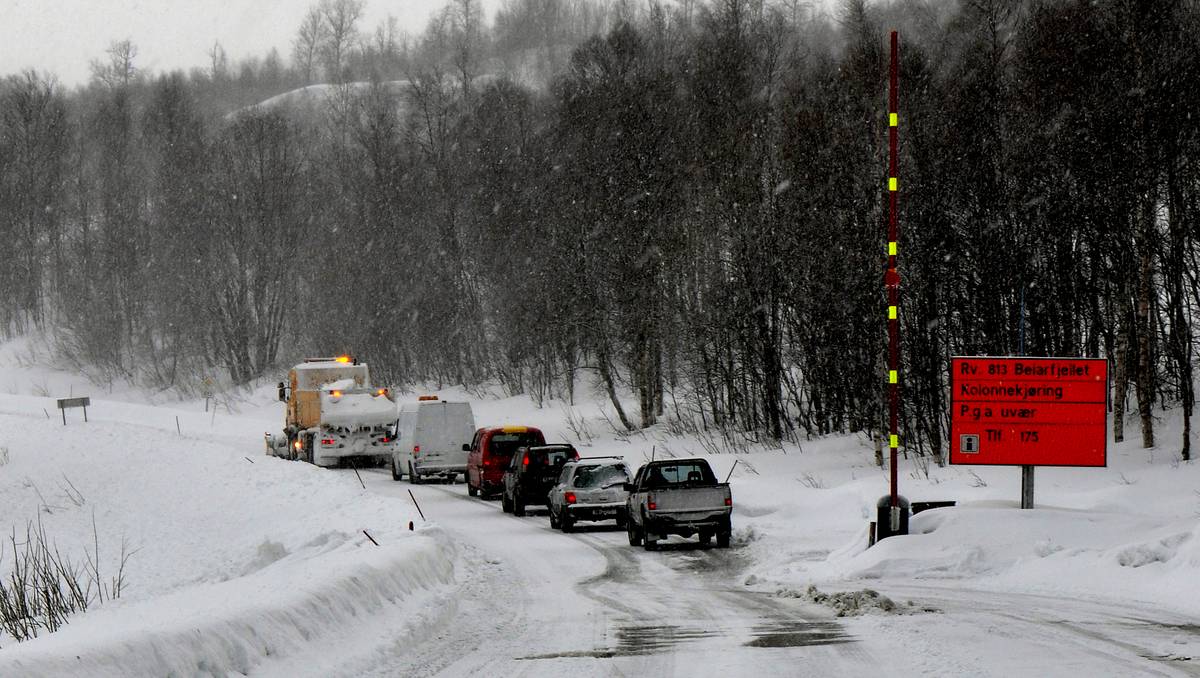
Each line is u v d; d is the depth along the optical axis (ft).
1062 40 203.82
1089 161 192.44
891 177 109.60
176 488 200.44
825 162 241.76
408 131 451.53
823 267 237.25
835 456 223.30
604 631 71.41
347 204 456.45
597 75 314.14
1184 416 181.47
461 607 83.76
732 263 266.36
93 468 220.02
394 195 437.17
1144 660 57.41
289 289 497.05
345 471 265.54
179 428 338.95
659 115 296.10
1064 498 148.25
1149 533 99.71
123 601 97.04
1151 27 190.90
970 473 181.98
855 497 152.56
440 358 424.87
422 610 77.82
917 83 229.25
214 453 237.66
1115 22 197.77
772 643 64.75
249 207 484.74
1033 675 53.83
